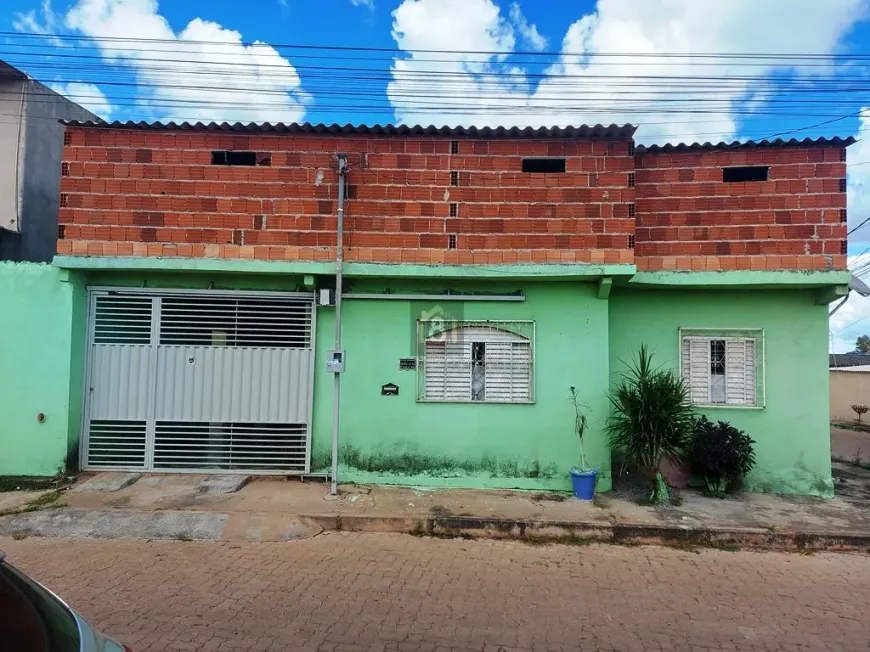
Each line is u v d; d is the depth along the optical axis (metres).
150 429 7.55
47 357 7.31
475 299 7.52
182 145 7.32
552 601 4.41
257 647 3.58
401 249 7.33
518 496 7.09
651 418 6.85
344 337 7.55
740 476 7.43
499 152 7.34
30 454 7.23
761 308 7.81
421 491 7.21
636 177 7.63
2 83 9.72
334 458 6.98
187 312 7.63
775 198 7.42
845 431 17.19
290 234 7.30
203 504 6.43
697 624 4.07
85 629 2.05
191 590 4.43
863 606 4.44
